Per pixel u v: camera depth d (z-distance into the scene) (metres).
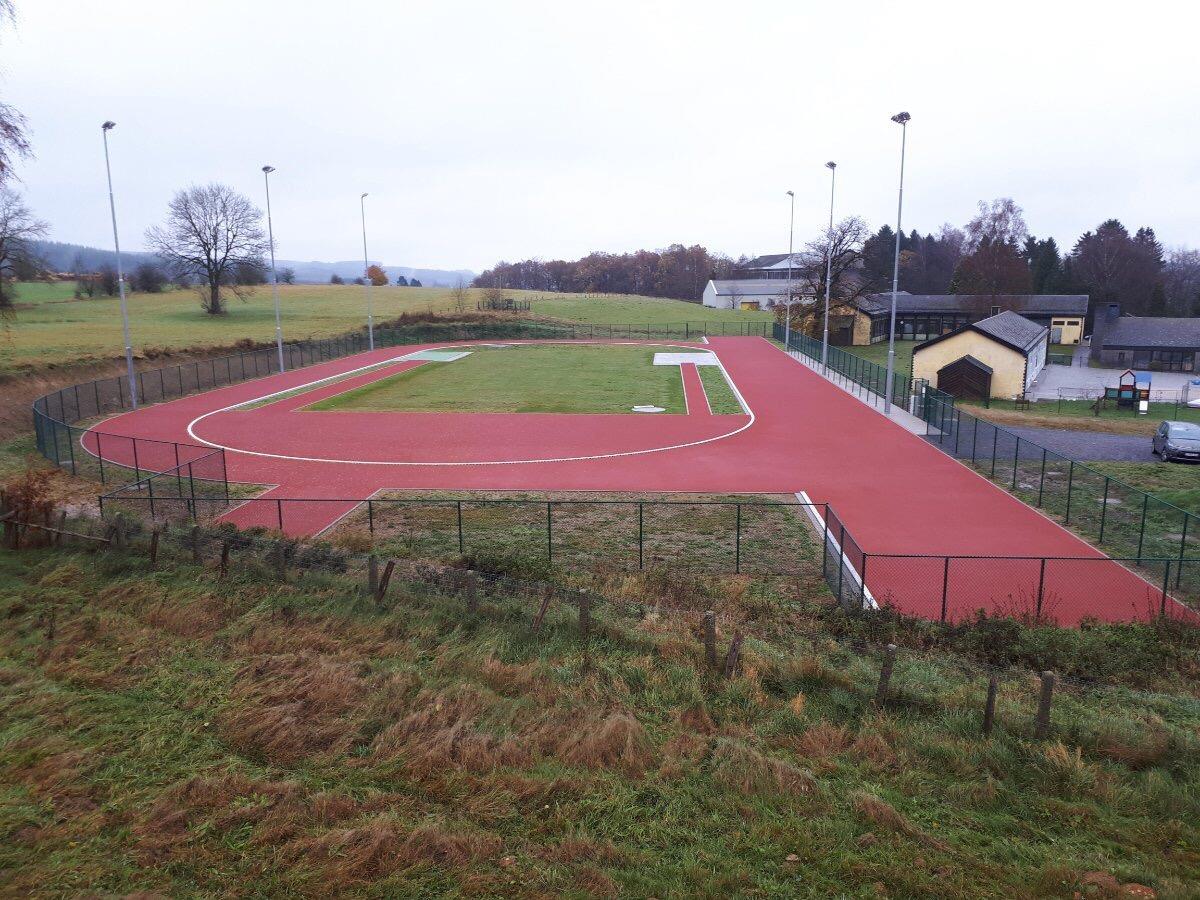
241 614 17.61
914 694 14.20
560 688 14.14
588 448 38.88
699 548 24.45
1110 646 17.31
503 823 10.58
